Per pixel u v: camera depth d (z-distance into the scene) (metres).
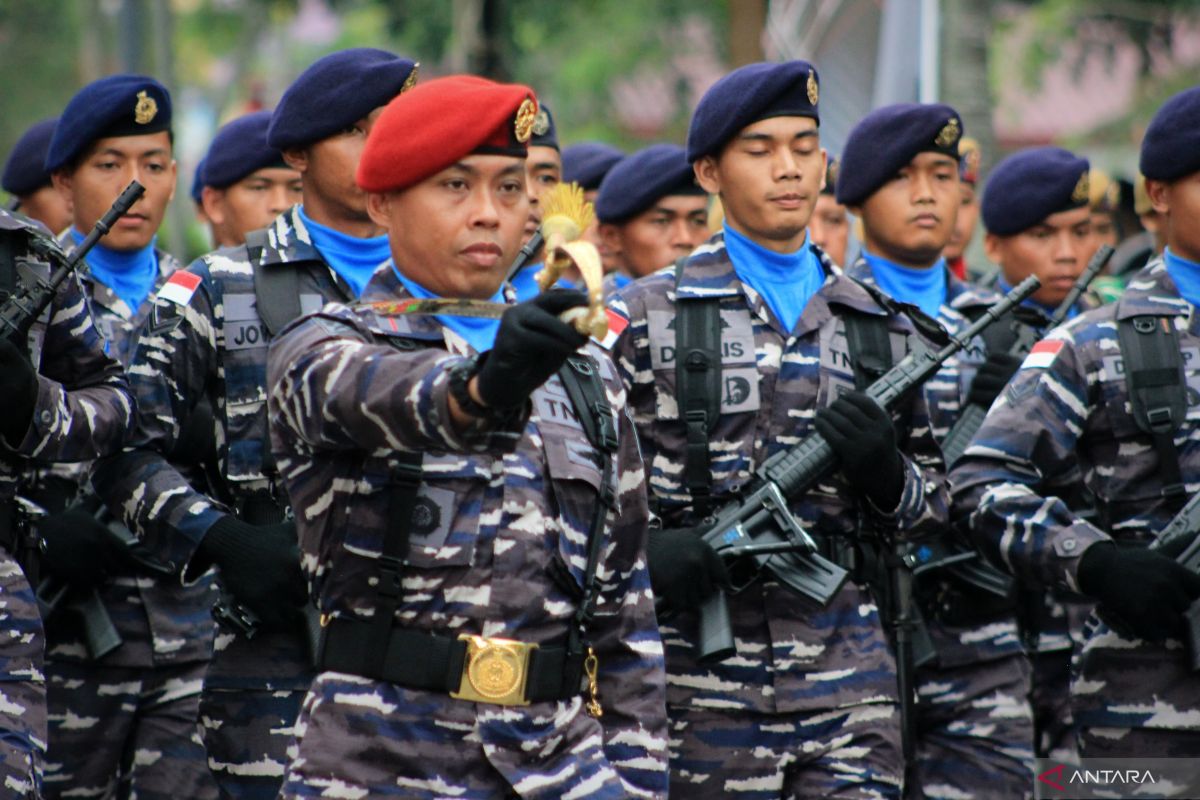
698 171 13.41
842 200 16.50
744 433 12.73
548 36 51.88
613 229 18.80
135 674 14.54
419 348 9.27
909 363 12.95
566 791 9.25
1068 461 12.77
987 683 14.86
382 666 9.12
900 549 13.19
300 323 9.14
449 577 9.13
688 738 12.48
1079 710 12.73
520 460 9.31
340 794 9.07
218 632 12.39
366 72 12.77
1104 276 22.64
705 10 51.78
